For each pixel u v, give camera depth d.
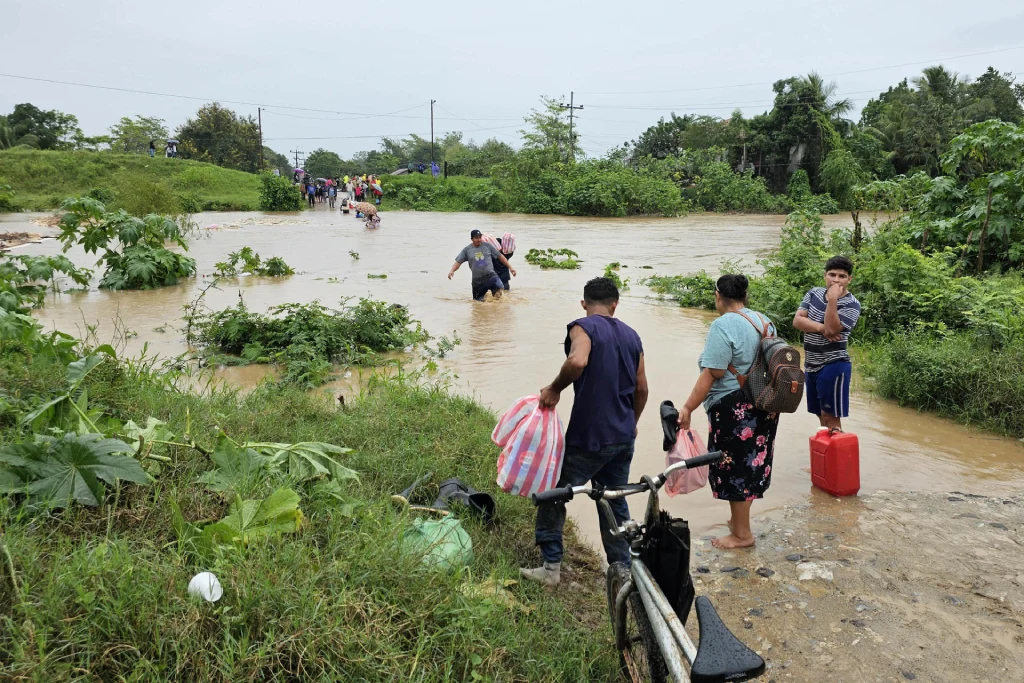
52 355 6.34
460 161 65.12
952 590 4.18
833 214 40.41
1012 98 64.44
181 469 4.05
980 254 11.92
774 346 4.41
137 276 14.45
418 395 6.75
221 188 48.09
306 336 9.07
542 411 3.93
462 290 14.62
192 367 8.66
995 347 8.04
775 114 54.09
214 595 2.84
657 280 15.20
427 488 4.89
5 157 46.34
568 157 52.81
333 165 106.06
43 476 3.51
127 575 2.85
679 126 73.19
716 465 4.62
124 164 48.47
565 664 3.27
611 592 3.49
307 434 5.45
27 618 2.58
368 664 2.81
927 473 5.86
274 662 2.70
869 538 4.79
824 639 3.77
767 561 4.52
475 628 3.22
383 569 3.31
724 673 2.30
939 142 56.47
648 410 7.27
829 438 5.46
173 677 2.58
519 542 4.50
